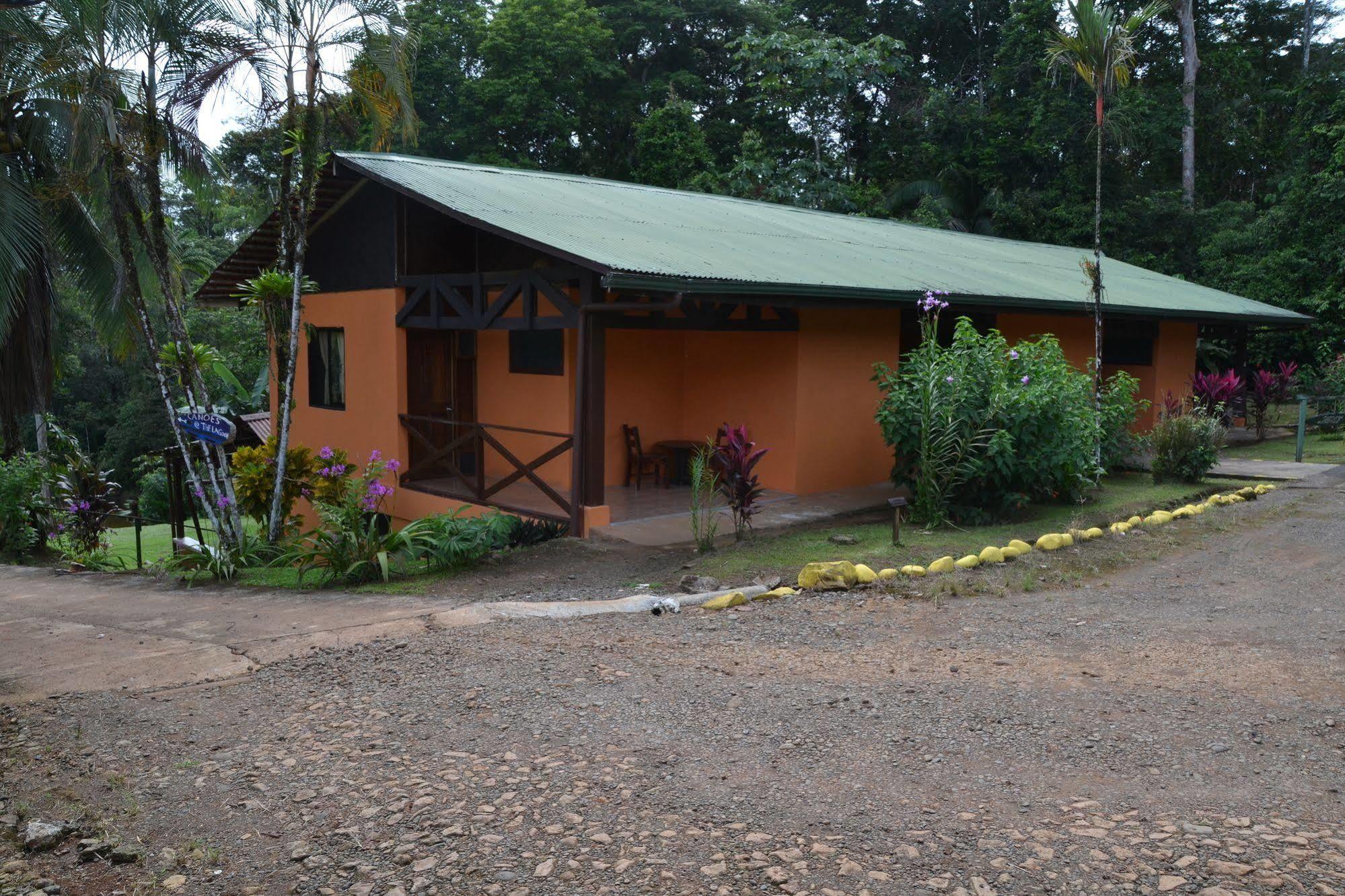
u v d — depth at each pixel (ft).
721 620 21.81
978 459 31.19
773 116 104.63
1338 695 16.01
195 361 34.27
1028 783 12.86
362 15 32.55
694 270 29.81
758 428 39.88
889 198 98.84
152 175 32.71
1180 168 107.24
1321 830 11.41
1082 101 90.22
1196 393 55.93
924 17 112.78
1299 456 46.68
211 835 12.07
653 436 42.04
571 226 33.45
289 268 43.04
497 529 29.35
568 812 12.27
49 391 51.01
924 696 16.30
